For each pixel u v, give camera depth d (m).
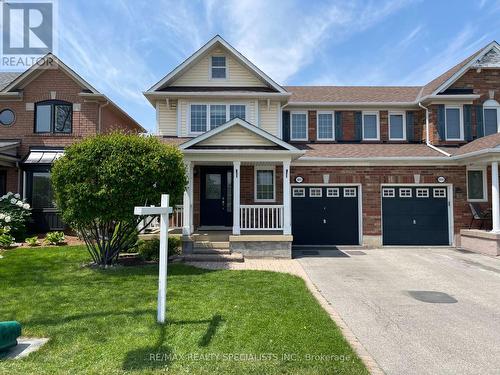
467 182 14.49
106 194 8.60
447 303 6.69
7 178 15.54
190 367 3.89
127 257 10.59
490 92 15.80
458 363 4.24
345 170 14.54
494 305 6.58
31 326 5.00
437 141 15.52
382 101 16.33
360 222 14.53
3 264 9.23
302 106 16.28
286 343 4.54
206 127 15.07
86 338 4.61
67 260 9.84
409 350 4.58
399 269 9.88
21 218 13.21
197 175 14.52
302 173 14.56
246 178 14.58
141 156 8.98
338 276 8.95
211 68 15.62
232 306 6.00
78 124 15.87
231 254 11.34
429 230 14.55
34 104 15.97
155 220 12.95
